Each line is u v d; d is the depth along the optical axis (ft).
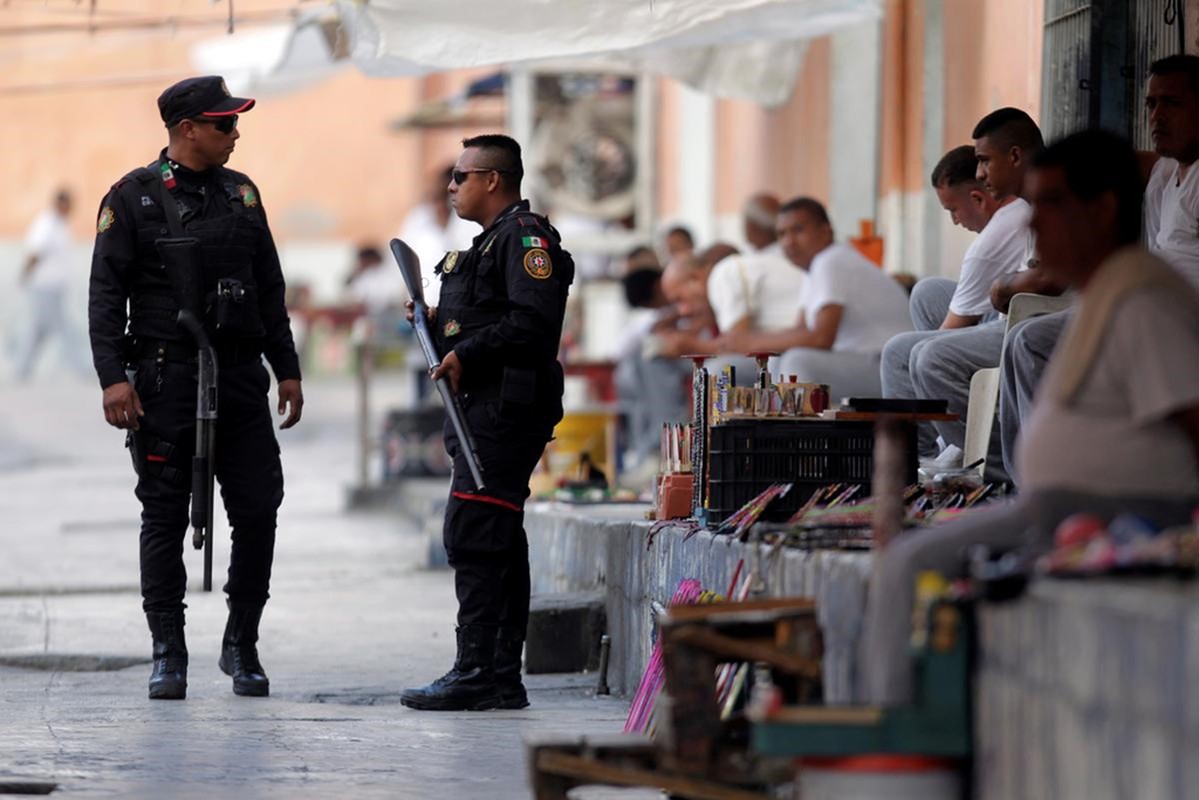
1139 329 35.58
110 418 64.39
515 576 66.03
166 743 56.85
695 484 61.87
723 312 108.37
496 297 63.31
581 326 175.11
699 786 43.45
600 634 75.56
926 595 37.17
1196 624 28.07
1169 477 35.96
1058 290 63.72
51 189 307.78
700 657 43.83
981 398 65.36
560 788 43.88
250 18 117.39
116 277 64.64
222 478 66.80
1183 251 60.90
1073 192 36.94
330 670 74.95
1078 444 36.27
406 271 65.21
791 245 94.99
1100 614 31.35
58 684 71.46
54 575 107.65
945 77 99.55
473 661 64.69
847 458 57.62
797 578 47.65
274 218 321.32
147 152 308.81
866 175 113.09
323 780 51.21
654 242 167.32
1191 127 60.80
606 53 86.84
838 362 88.69
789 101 135.03
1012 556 37.22
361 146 322.34
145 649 80.12
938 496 56.70
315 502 153.89
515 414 63.36
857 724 37.09
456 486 64.49
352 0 83.51
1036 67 83.66
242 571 67.26
